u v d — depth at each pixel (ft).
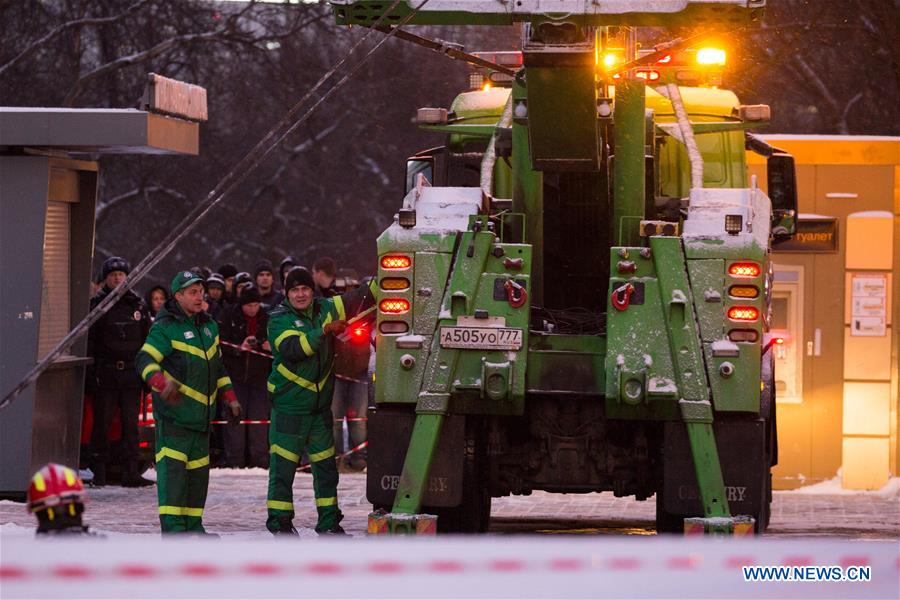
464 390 86.12
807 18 228.63
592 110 86.84
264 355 153.17
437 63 322.96
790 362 153.89
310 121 323.78
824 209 154.20
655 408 85.71
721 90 113.70
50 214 121.90
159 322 87.15
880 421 152.97
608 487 91.20
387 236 87.81
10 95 289.33
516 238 95.55
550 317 93.09
